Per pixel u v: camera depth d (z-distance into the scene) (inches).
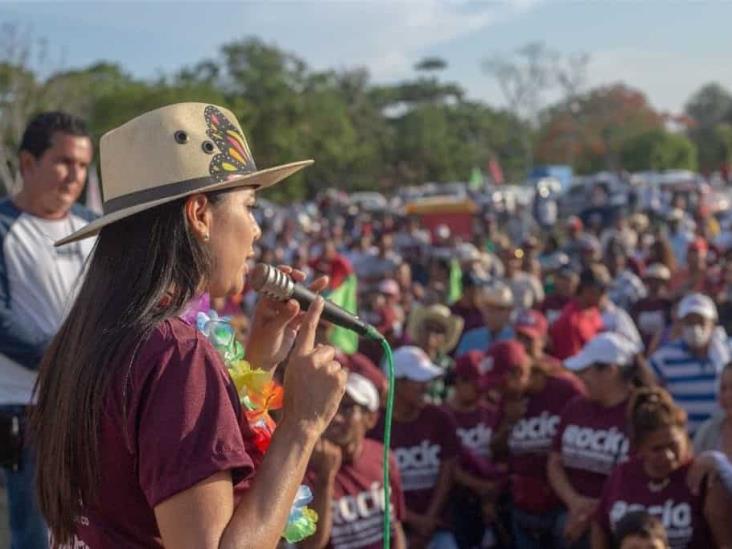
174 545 69.2
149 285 75.2
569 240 691.4
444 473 236.5
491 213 1256.2
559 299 410.3
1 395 144.6
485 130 3501.5
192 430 70.1
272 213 1373.0
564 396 239.6
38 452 79.3
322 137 2529.5
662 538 169.8
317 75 2613.2
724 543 180.2
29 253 146.9
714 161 3713.1
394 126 3408.0
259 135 2337.6
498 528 243.1
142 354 72.4
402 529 224.8
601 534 196.1
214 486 69.6
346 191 2751.0
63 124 148.5
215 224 78.0
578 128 3203.7
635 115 3206.2
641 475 189.6
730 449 212.5
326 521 191.3
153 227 76.4
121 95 1701.5
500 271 551.5
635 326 403.5
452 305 402.3
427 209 1157.7
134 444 71.9
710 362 276.8
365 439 210.7
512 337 327.6
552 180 1877.5
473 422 252.2
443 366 313.7
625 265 551.8
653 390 189.8
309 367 76.4
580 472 222.7
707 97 4165.8
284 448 73.7
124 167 77.9
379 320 383.9
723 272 422.0
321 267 476.1
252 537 69.1
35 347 143.0
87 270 80.3
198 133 78.2
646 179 1653.5
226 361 85.9
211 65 2406.5
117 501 73.9
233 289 80.1
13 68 1259.8
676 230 708.7
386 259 563.2
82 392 73.5
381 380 240.1
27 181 149.4
